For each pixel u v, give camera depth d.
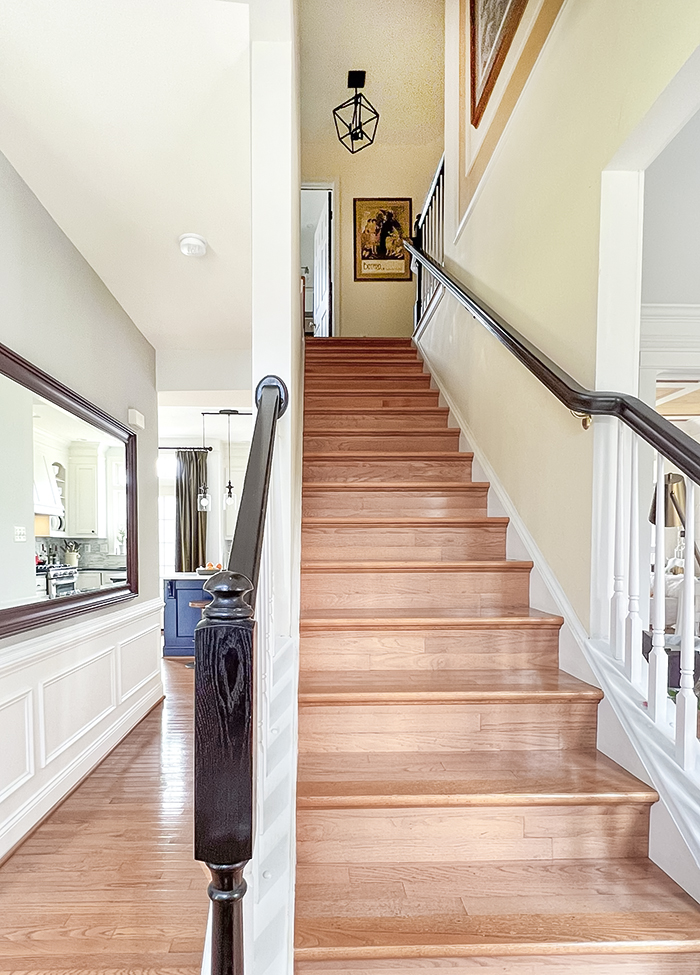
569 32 2.04
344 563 2.27
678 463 1.44
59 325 2.88
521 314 2.48
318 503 2.82
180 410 6.75
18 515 2.52
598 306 1.83
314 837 1.49
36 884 2.08
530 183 2.38
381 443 3.37
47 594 2.78
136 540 3.97
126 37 1.79
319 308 7.18
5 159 2.36
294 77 2.41
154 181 2.50
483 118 3.12
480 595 2.32
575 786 1.54
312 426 3.59
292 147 2.03
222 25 1.76
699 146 2.61
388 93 5.59
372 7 4.73
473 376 3.18
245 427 7.96
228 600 0.71
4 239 2.37
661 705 1.57
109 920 1.88
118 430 3.64
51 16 1.71
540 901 1.35
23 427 2.54
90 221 2.80
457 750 1.77
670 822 1.45
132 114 2.11
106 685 3.40
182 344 4.38
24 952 1.74
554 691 1.77
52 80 1.95
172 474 8.95
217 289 3.49
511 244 2.60
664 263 2.64
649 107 1.54
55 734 2.73
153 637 4.32
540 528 2.27
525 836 1.51
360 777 1.60
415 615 2.12
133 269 3.27
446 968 1.23
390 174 6.22
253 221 1.84
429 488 2.84
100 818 2.60
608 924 1.28
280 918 1.19
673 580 3.44
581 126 1.94
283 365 1.86
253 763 0.71
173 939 1.79
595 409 1.70
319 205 6.88
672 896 1.37
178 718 4.07
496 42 2.86
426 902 1.35
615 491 1.83
